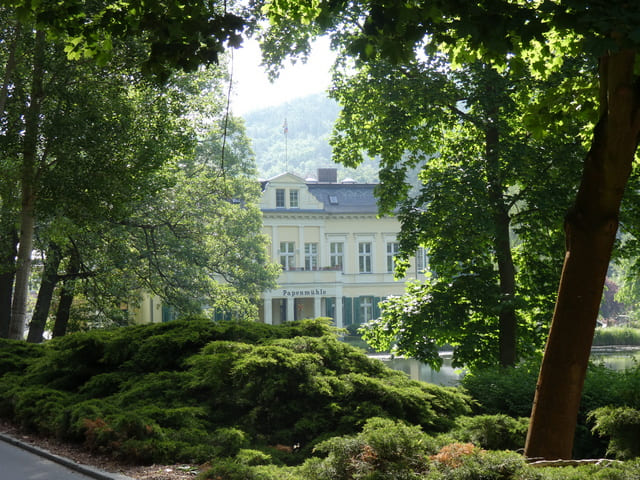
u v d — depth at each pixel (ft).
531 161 54.95
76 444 29.45
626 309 237.04
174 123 72.59
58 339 46.42
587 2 18.69
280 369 31.01
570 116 31.76
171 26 24.27
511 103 54.65
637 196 54.49
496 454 20.67
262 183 202.90
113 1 29.19
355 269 205.16
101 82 64.59
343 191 209.97
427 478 20.48
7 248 86.53
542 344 59.88
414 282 63.57
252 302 146.20
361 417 29.50
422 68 57.11
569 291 24.40
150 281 103.40
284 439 29.25
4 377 42.14
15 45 60.54
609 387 34.58
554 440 24.36
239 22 24.94
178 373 33.22
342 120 64.13
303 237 202.49
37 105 63.93
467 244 55.42
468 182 55.21
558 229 56.08
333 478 22.11
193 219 111.04
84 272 97.60
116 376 35.60
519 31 21.02
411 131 59.88
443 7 21.52
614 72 23.13
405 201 60.08
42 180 63.57
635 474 19.76
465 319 58.13
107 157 63.82
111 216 68.39
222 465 22.71
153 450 25.54
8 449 30.04
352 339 185.37
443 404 33.04
